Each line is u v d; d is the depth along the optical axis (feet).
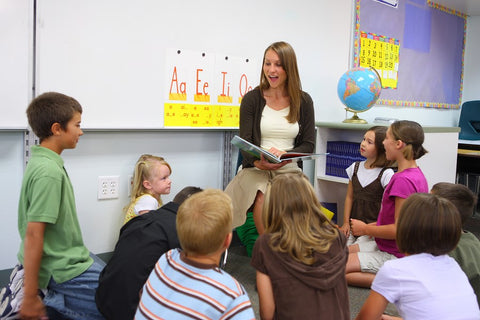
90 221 7.32
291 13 9.52
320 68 10.34
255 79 9.04
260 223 7.13
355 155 8.95
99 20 6.93
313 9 9.96
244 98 7.35
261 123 7.26
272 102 7.36
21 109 6.37
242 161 8.02
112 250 7.63
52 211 4.69
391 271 3.93
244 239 8.52
